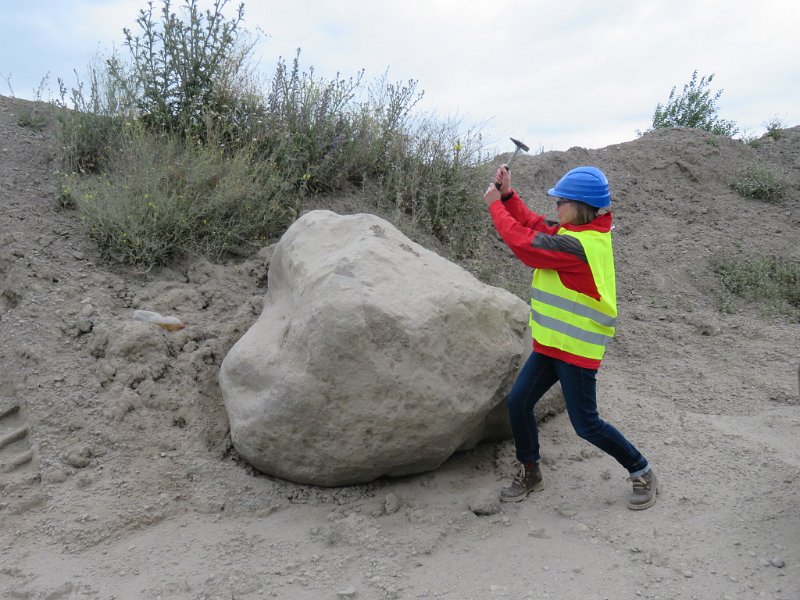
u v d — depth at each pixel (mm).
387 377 3758
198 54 6953
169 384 4672
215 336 5059
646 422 4961
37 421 4309
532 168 9023
